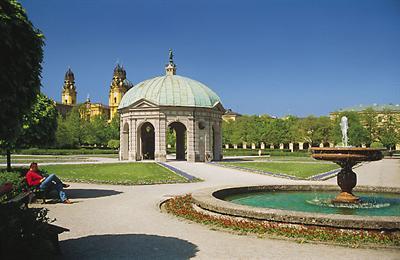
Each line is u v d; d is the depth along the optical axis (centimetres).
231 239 1173
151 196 2264
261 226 1252
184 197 2009
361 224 1152
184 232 1278
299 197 2011
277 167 4969
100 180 3172
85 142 11656
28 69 963
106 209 1783
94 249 1070
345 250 1040
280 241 1140
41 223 909
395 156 9331
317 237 1135
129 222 1463
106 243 1138
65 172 4025
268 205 1767
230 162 5984
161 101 6291
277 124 11494
